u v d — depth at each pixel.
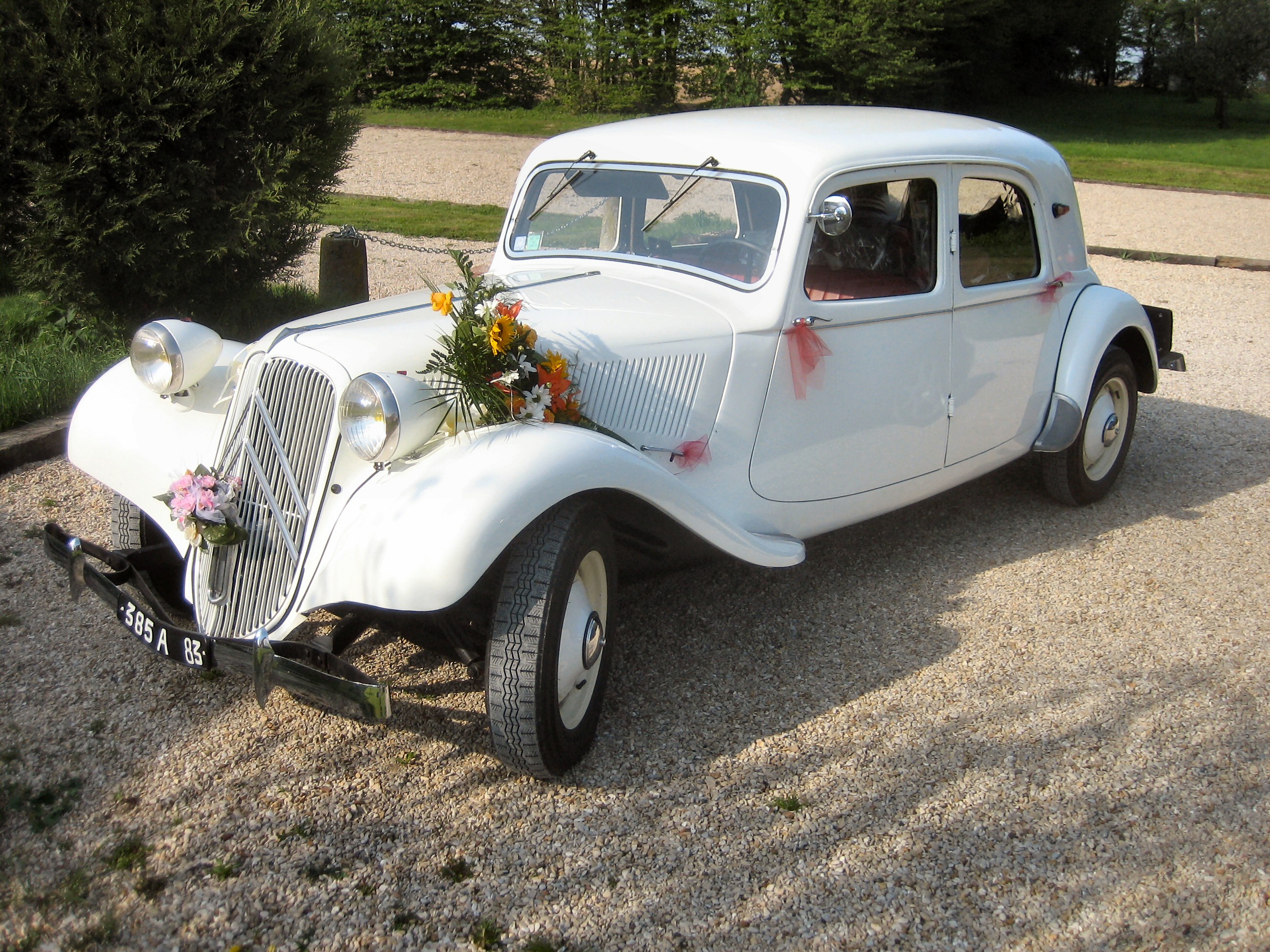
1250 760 3.09
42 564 4.16
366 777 2.94
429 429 2.88
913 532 4.84
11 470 5.17
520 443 2.81
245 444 2.97
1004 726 3.25
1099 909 2.50
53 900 2.45
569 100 25.11
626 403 3.33
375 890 2.51
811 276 3.60
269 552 2.92
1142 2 34.69
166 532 3.18
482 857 2.63
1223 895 2.54
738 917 2.46
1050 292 4.61
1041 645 3.78
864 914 2.47
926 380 4.04
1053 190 4.63
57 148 5.86
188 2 5.91
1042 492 5.36
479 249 10.95
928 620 3.96
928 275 3.99
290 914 2.43
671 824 2.77
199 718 3.19
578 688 3.01
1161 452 6.05
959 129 4.22
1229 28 29.33
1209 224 14.64
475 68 26.12
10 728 3.10
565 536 2.77
